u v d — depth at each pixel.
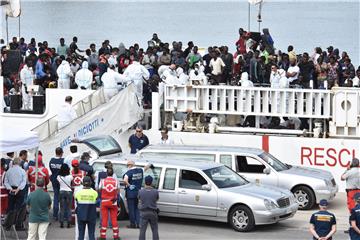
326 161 61.25
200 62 72.44
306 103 62.84
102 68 71.06
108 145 55.81
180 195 48.06
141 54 74.06
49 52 77.31
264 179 53.41
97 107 63.53
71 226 48.16
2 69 71.19
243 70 70.19
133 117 65.38
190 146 55.16
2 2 63.09
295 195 53.53
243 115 65.38
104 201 44.12
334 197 56.12
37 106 68.88
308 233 46.78
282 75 65.25
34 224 41.94
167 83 66.12
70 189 47.41
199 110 65.50
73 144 55.41
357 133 61.19
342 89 61.25
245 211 46.78
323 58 70.44
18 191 45.75
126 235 46.06
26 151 49.84
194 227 48.38
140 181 47.66
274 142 62.50
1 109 59.88
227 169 49.84
